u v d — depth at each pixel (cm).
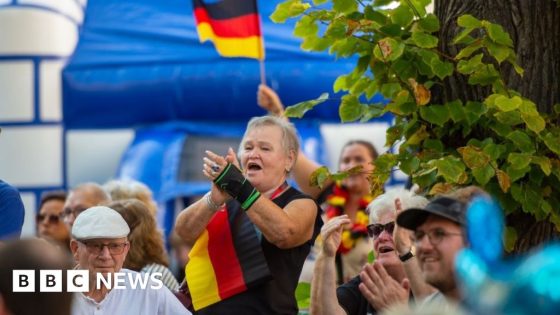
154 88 2941
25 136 3030
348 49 1343
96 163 3019
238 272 1277
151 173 2834
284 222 1252
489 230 573
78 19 3228
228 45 1722
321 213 1330
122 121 2998
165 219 2786
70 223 1800
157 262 1518
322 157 2772
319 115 2855
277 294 1275
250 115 2912
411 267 1148
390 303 1186
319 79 2773
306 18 1346
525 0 1302
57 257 791
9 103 3036
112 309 1262
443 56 1298
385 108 1289
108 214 1278
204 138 2916
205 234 1294
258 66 2830
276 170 1309
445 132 1296
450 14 1315
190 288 1294
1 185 1411
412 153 1314
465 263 570
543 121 1225
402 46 1262
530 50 1302
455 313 571
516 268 542
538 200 1242
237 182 1255
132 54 2978
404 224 911
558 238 1289
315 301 1219
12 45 3050
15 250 785
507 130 1250
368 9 1318
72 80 2998
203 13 1719
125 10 3041
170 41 2978
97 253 1267
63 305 786
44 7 3078
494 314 530
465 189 954
